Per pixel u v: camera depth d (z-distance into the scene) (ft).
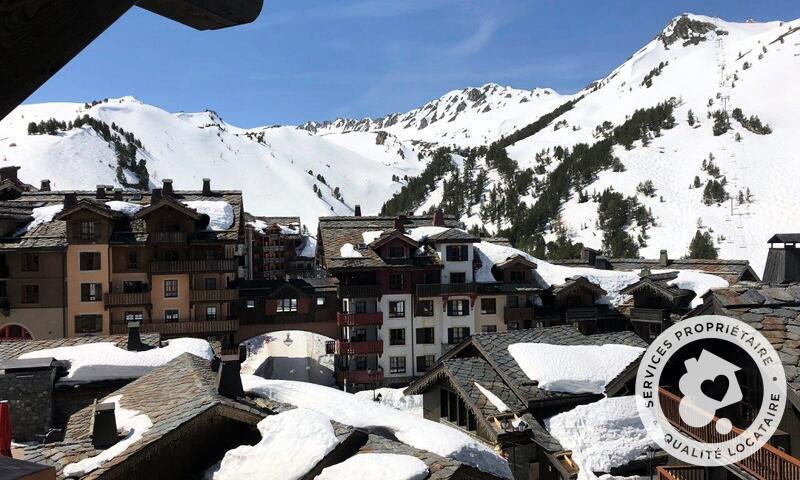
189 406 50.90
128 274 174.29
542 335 92.32
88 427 54.70
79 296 169.68
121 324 171.42
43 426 67.15
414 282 190.70
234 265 178.81
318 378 195.42
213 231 179.32
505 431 69.46
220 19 9.52
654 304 162.20
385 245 190.08
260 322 185.98
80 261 169.78
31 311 167.94
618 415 72.18
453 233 192.34
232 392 55.52
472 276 194.18
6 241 166.81
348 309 187.11
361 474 42.75
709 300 48.01
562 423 71.87
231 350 175.52
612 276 205.67
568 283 191.72
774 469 43.19
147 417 51.85
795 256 125.18
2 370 68.59
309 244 418.72
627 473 68.74
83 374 72.43
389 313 188.55
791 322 42.98
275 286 193.57
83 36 7.17
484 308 193.77
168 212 176.24
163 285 175.11
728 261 198.59
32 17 6.54
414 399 163.94
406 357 189.26
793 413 43.27
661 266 212.84
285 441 47.03
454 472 43.21
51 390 68.28
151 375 64.75
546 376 77.77
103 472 42.14
